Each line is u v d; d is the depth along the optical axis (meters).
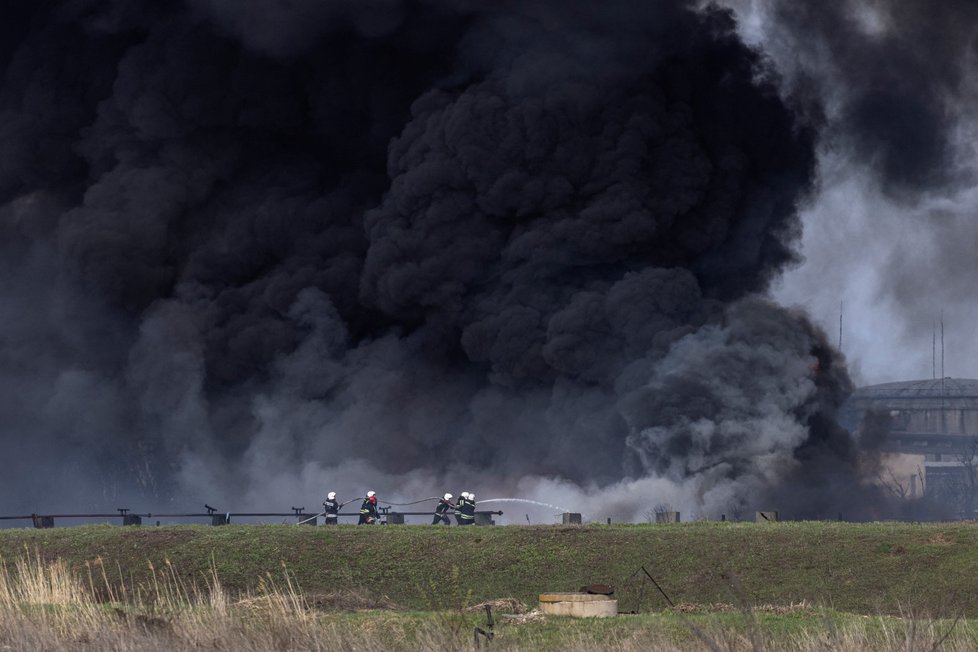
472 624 37.00
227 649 32.66
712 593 52.59
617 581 54.69
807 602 48.50
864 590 50.75
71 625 35.38
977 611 46.78
